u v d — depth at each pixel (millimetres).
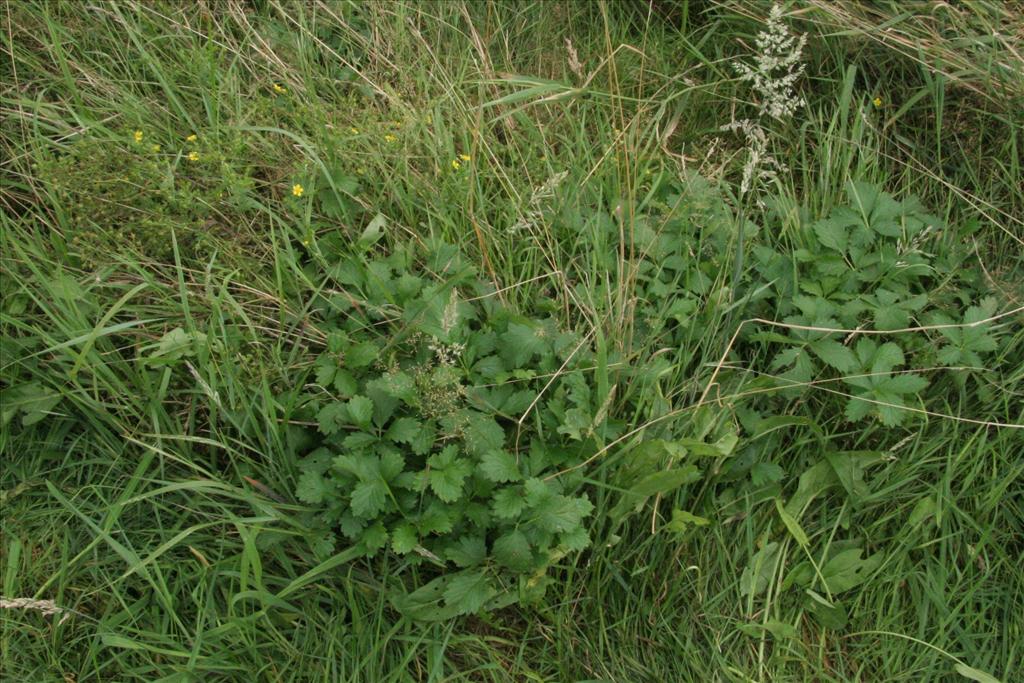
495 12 3082
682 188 2686
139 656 2049
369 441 2080
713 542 2344
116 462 2180
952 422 2408
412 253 2428
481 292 2359
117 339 2252
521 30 3133
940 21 2797
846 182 2635
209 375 2107
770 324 2334
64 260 2285
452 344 2094
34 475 2166
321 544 2055
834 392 2258
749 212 2736
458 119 2736
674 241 2525
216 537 2150
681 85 3100
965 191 2818
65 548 2092
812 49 3018
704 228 2562
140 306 2254
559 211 2561
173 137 2527
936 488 2367
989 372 2424
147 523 2168
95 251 2262
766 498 2344
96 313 2219
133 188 2318
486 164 2645
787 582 2307
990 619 2318
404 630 2131
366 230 2404
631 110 3004
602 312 2369
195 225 2355
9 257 2215
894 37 2762
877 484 2379
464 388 2107
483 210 2525
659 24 3264
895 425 2268
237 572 2100
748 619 2283
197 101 2670
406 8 2973
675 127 3014
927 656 2264
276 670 2064
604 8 2816
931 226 2578
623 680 2182
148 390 2107
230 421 2182
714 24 3127
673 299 2447
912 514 2350
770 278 2465
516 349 2199
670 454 2102
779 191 2674
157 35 2762
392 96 2701
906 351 2436
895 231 2525
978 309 2393
